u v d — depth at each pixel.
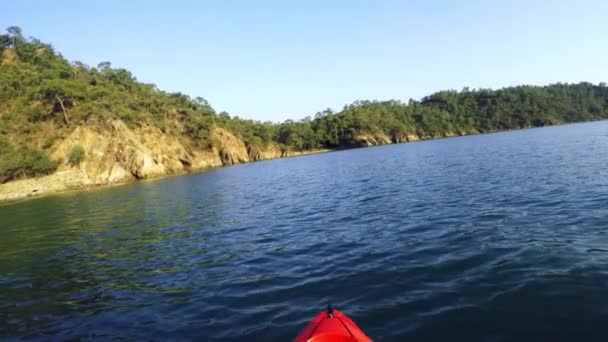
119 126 86.69
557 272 8.92
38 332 8.46
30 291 11.50
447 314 7.50
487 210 16.41
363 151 119.00
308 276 10.48
